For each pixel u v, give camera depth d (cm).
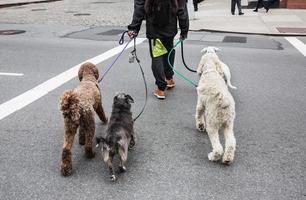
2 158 452
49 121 566
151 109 622
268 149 475
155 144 491
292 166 432
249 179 405
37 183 399
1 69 862
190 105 641
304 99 671
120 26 1537
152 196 376
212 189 387
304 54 1021
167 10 626
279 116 590
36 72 836
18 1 2666
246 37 1295
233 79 793
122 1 2852
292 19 1672
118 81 777
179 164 438
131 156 457
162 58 658
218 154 434
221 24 1553
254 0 2314
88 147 445
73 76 804
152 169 427
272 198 371
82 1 2877
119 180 405
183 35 673
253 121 569
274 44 1159
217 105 429
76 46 1115
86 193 382
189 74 832
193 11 1689
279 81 779
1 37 1268
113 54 1009
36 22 1647
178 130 538
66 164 411
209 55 516
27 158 452
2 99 663
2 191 384
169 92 713
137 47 1098
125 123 430
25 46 1116
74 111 407
